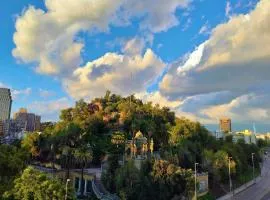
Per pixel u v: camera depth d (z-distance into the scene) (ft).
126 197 259.39
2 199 195.62
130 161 286.66
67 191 200.64
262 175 490.90
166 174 275.80
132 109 510.58
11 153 252.83
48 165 394.11
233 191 356.38
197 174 324.60
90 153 335.47
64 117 533.14
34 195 193.16
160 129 453.17
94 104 555.28
